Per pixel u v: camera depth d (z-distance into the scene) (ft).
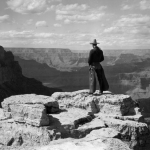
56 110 41.01
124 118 41.39
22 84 500.74
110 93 50.19
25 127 35.63
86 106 44.42
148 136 39.04
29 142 34.12
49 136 32.60
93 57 47.93
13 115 37.73
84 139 29.04
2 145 35.53
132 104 45.80
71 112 41.22
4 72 471.21
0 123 38.09
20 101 39.11
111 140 25.66
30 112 34.76
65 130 34.65
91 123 38.37
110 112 43.50
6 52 533.14
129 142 37.63
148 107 453.99
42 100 39.88
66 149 23.57
